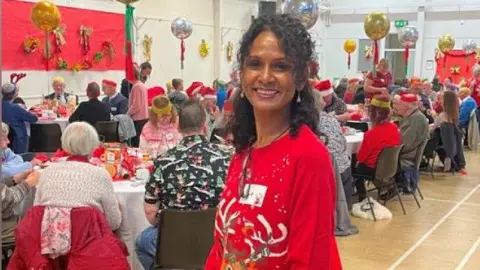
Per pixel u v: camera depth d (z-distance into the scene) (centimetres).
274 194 109
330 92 500
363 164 481
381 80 670
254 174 113
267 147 114
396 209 505
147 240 262
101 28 892
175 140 385
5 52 727
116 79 934
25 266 242
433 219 474
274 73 111
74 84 847
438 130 668
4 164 313
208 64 1169
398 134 474
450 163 685
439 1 1309
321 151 109
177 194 243
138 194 285
